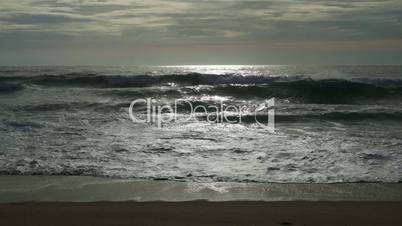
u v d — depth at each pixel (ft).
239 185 24.81
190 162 30.04
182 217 18.85
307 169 28.19
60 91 77.56
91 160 30.32
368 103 69.15
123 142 36.35
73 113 54.29
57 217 18.70
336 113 54.44
